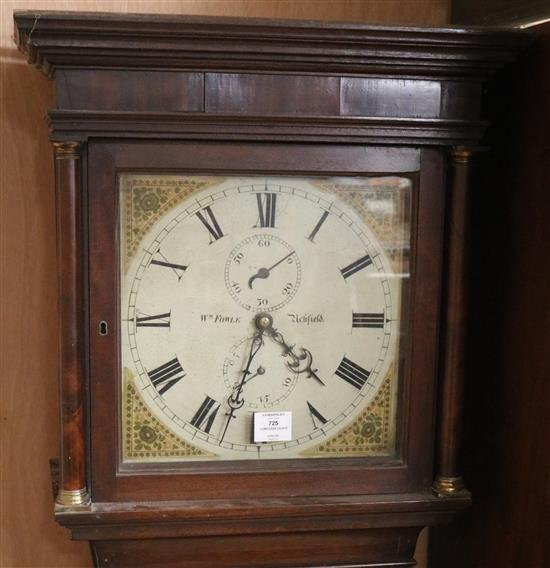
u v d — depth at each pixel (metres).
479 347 1.13
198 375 0.98
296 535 1.03
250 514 0.97
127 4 1.13
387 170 0.97
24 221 1.14
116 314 0.95
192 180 0.95
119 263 0.95
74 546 1.20
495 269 1.08
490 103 1.10
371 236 0.99
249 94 0.93
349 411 1.01
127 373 0.96
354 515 1.00
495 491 1.08
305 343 0.99
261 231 0.97
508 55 0.94
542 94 0.97
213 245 0.96
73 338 0.93
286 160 0.95
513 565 1.03
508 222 1.05
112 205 0.93
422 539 1.28
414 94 0.96
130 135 0.91
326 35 0.89
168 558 1.02
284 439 1.00
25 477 1.17
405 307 1.00
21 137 1.13
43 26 0.85
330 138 0.94
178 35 0.88
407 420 1.01
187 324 0.97
